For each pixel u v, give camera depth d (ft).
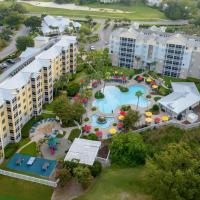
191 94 517.96
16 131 413.59
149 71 642.22
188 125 457.27
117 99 542.16
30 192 342.64
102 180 352.69
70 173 349.00
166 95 552.41
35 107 472.85
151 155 388.57
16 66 549.95
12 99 390.83
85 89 547.08
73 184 350.84
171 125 463.83
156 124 460.96
